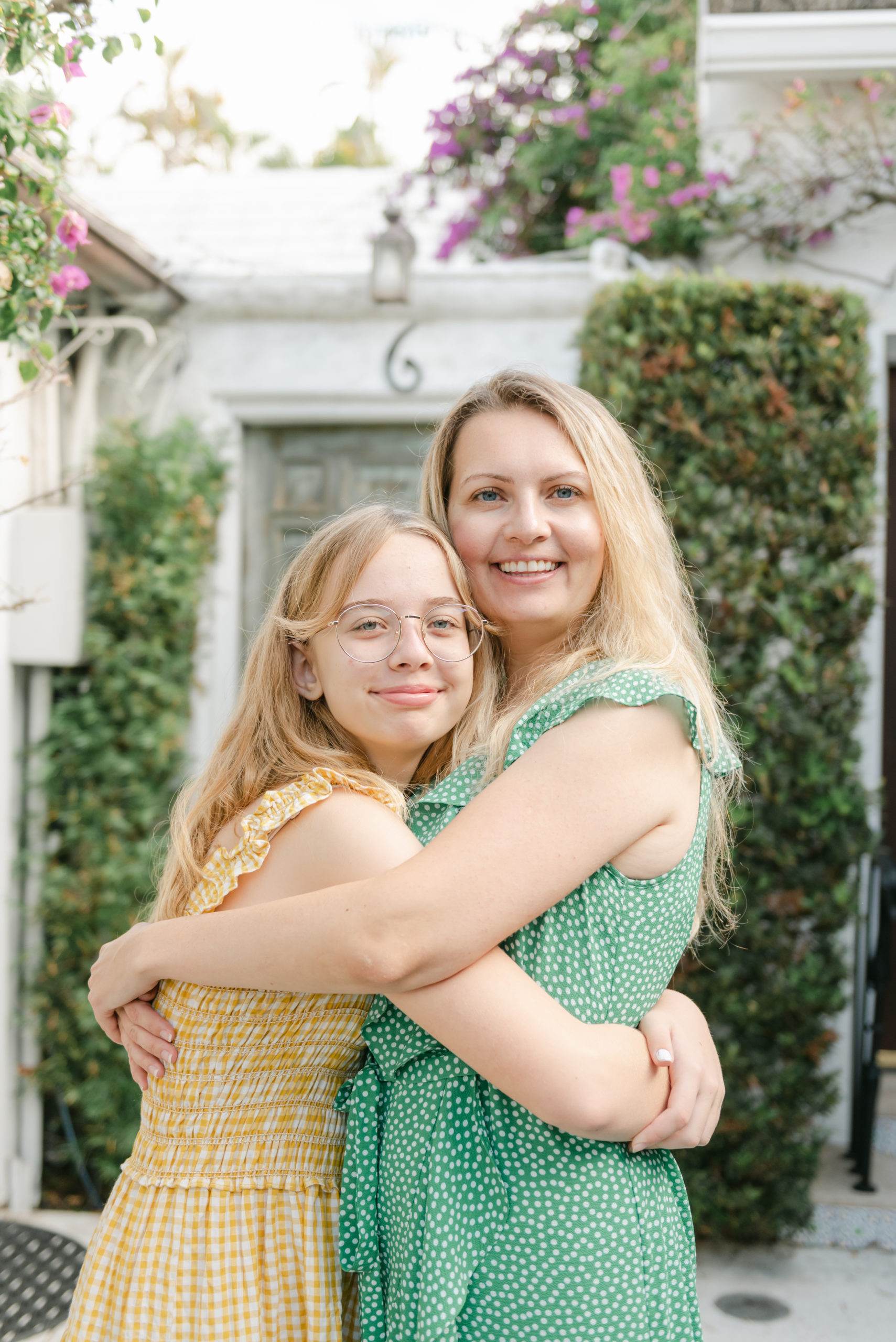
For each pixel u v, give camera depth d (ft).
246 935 3.95
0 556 11.64
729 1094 10.55
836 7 12.26
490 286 13.56
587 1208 3.93
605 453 4.59
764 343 11.05
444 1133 4.03
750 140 13.30
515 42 18.83
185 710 12.71
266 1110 4.35
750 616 11.06
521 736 4.17
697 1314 4.38
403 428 14.55
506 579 4.64
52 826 12.52
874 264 13.17
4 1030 11.85
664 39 17.57
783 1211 10.67
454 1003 3.67
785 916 10.87
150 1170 4.37
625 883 4.04
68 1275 10.12
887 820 14.94
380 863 3.93
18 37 6.14
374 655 4.37
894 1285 10.22
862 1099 12.18
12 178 6.75
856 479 11.06
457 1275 3.88
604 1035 3.84
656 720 4.08
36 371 7.50
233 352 14.11
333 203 16.62
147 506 12.50
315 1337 4.17
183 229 16.16
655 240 13.64
